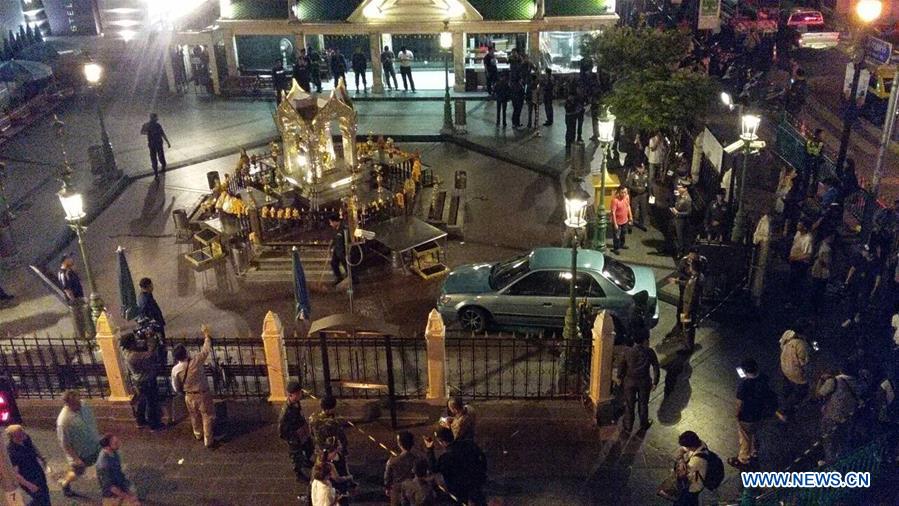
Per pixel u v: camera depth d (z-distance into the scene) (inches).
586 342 525.3
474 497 413.4
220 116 1179.3
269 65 1305.4
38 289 719.1
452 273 650.2
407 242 697.6
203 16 1326.3
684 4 1508.4
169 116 1185.4
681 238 708.7
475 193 896.3
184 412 531.8
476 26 1197.1
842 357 571.5
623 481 465.1
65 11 1469.0
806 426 503.8
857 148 970.1
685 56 1045.8
